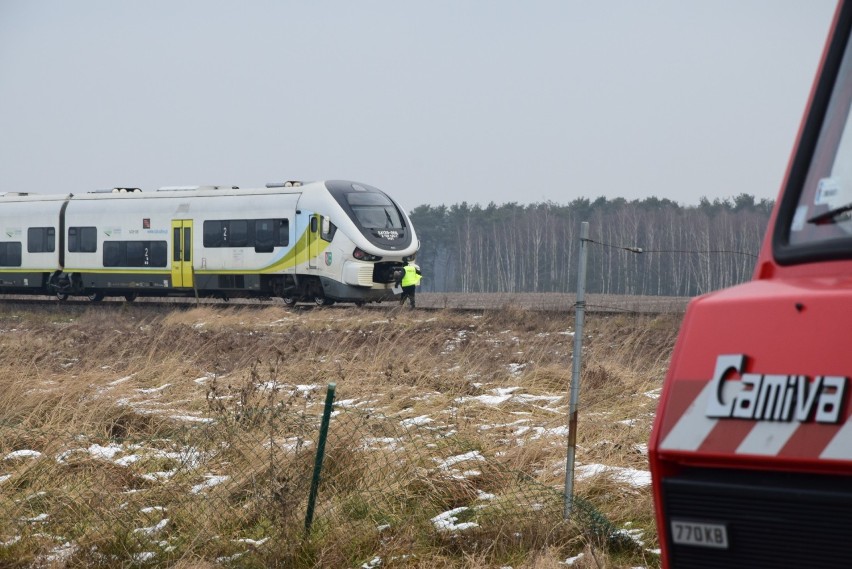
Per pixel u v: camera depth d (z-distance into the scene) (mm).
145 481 19594
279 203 85125
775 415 6766
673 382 7344
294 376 33781
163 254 90500
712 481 6992
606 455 20969
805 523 6605
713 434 6992
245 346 44094
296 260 83938
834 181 7844
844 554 6461
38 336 51688
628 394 29203
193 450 20734
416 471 18656
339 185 84062
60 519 17734
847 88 8117
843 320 6684
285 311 71625
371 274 81625
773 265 7965
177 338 48188
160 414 26156
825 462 6484
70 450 20969
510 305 66500
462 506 18094
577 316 17625
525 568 14812
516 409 27562
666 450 7199
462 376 32688
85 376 31734
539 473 19641
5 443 22703
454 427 23422
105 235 93562
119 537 16531
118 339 46750
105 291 96125
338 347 41344
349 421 21516
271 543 16188
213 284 88438
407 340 44188
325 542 16141
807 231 7840
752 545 6848
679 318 54781
